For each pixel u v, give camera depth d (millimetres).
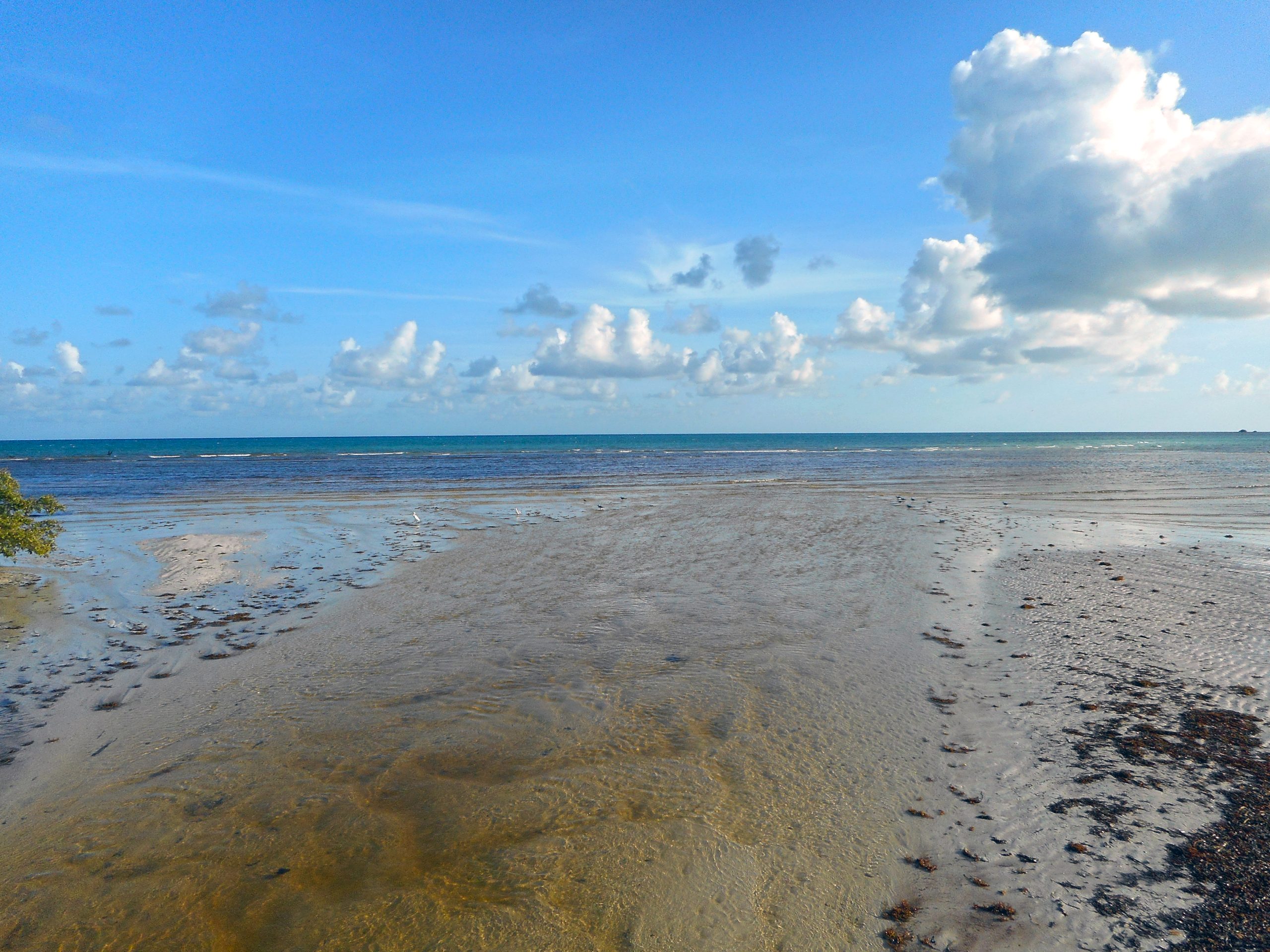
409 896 5336
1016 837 6027
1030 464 57125
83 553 18781
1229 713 8422
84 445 146750
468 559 17891
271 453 78000
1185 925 4980
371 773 7199
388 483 39469
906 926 5031
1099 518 24906
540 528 23047
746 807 6523
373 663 10414
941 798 6660
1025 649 10812
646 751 7625
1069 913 5129
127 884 5535
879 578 15555
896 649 10852
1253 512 26375
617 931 4973
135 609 13430
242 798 6742
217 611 13320
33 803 6695
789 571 16359
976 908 5199
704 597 14016
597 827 6211
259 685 9617
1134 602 13461
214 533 21922
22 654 10938
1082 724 8188
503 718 8492
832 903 5254
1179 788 6758
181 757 7586
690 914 5129
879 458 66375
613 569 16641
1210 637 11312
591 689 9352
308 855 5863
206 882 5551
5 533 15742
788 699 9000
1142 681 9430
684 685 9477
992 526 23141
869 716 8469
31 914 5199
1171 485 37281
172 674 10055
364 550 19266
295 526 23578
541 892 5363
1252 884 5375
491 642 11352
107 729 8289
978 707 8727
